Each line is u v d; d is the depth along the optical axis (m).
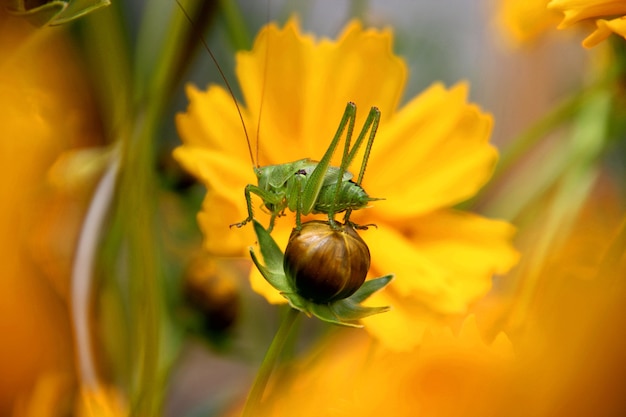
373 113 0.26
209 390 0.30
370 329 0.24
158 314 0.24
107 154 0.25
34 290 0.22
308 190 0.26
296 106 0.27
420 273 0.26
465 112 0.27
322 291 0.24
